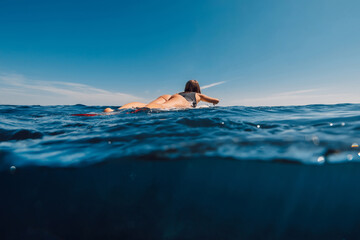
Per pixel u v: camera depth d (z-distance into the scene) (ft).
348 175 5.83
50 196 4.84
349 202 6.05
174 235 4.51
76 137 7.27
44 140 7.02
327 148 5.43
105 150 5.95
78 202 4.94
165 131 7.61
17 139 7.20
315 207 5.94
